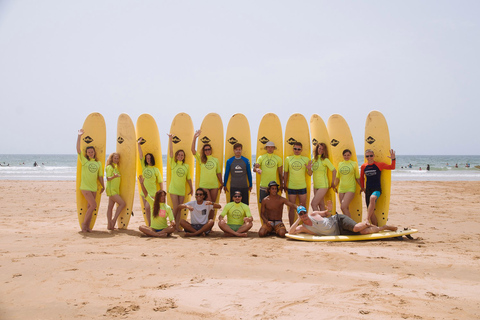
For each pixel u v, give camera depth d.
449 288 3.46
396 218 8.45
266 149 6.77
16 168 37.44
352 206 6.95
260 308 2.95
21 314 2.81
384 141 6.80
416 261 4.42
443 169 34.97
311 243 5.53
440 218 8.43
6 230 6.66
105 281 3.60
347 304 3.04
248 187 6.77
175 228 6.66
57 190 15.02
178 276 3.79
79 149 6.43
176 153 6.66
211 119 7.49
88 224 6.50
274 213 6.36
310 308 2.95
